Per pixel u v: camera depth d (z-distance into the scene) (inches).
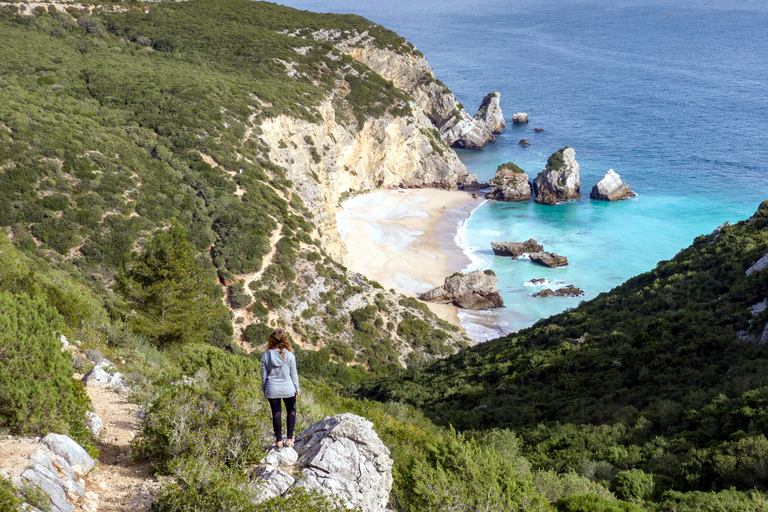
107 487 296.5
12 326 340.8
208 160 2608.3
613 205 3929.6
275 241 2361.0
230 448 312.3
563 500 457.1
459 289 2778.1
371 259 3223.4
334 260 2795.3
